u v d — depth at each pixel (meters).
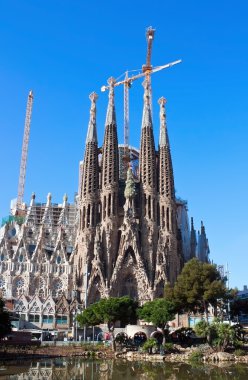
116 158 165.38
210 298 97.75
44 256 160.12
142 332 95.12
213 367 61.84
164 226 157.50
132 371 56.84
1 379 45.56
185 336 93.06
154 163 166.75
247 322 129.75
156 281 144.38
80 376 50.47
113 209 156.75
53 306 125.25
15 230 182.50
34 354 72.69
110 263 148.62
